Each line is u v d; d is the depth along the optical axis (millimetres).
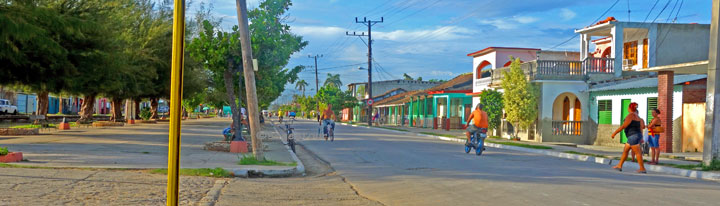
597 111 26188
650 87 21828
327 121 24766
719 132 12164
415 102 56031
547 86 27031
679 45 27500
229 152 15773
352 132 35625
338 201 7848
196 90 42594
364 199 8062
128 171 9891
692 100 20875
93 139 20125
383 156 16172
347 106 74938
